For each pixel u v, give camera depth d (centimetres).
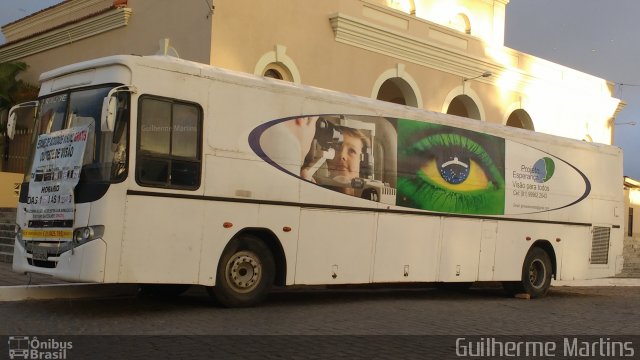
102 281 856
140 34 1761
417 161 1234
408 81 1978
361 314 1045
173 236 923
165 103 929
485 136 1366
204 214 957
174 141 933
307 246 1073
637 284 2066
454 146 1302
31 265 942
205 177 958
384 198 1176
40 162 966
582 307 1327
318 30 1761
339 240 1113
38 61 2175
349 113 1140
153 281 902
